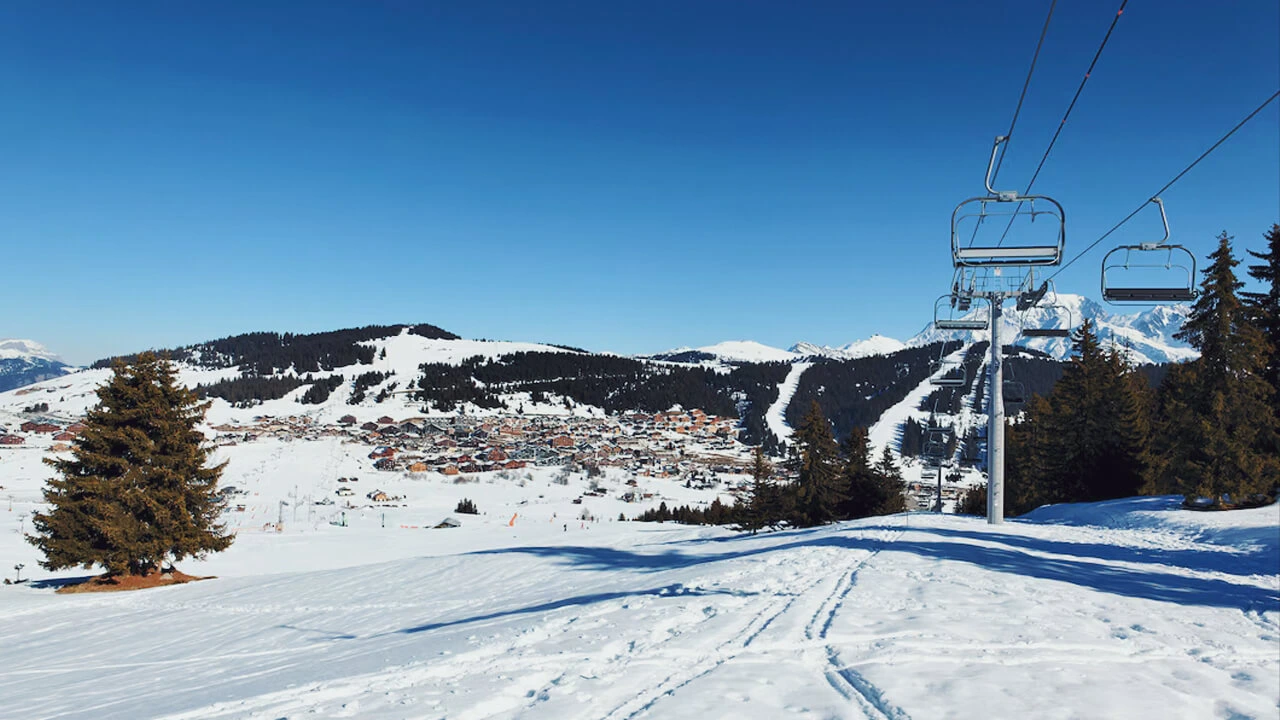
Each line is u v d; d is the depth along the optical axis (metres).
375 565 33.19
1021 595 11.24
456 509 125.06
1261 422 28.50
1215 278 30.08
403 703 6.68
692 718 5.69
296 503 129.12
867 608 10.23
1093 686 6.42
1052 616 9.51
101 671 13.92
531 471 187.75
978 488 61.97
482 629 11.63
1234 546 19.94
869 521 35.91
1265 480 27.44
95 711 8.98
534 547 35.69
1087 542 21.09
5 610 26.83
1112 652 7.69
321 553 62.62
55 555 32.84
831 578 13.77
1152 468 38.66
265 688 8.51
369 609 20.11
